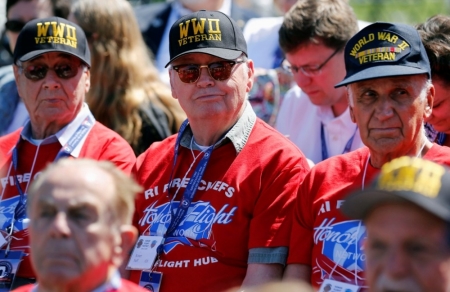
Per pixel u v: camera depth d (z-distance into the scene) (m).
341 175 5.47
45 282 3.93
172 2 10.59
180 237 5.82
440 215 3.14
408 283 3.21
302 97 7.73
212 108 5.96
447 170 3.29
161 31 10.38
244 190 5.75
